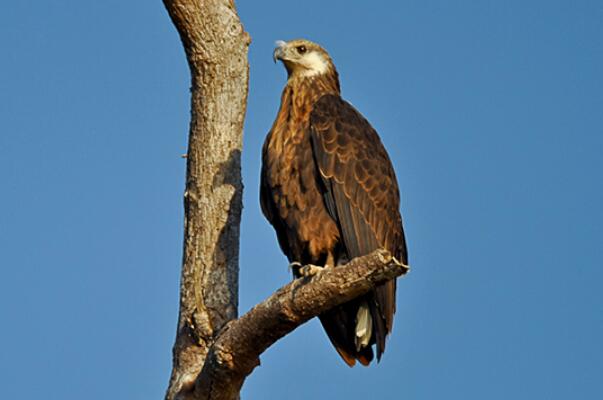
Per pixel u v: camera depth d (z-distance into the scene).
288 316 13.79
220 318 16.27
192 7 16.72
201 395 15.11
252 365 14.52
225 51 17.05
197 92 17.17
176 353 16.27
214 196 16.81
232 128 17.12
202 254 16.59
